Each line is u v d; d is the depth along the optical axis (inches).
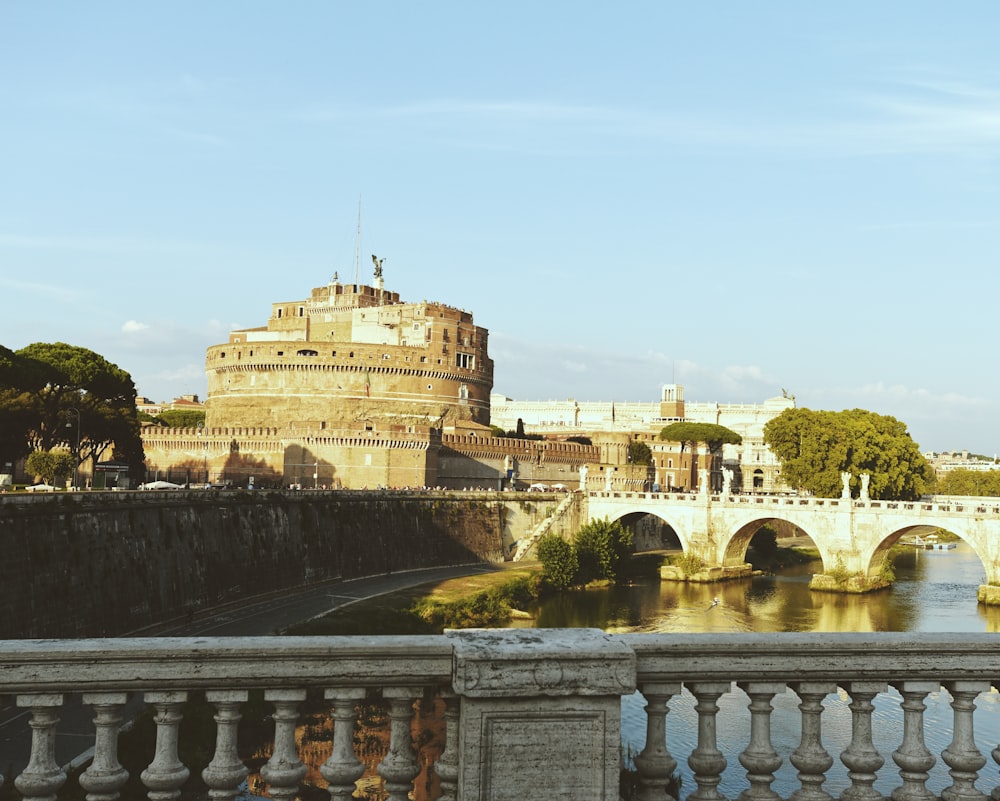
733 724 1961.1
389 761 460.8
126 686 440.8
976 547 5059.1
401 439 6318.9
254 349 7578.7
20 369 4416.8
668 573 5831.7
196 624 3479.3
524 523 6363.2
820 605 4805.6
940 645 489.7
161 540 3393.2
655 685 480.1
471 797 435.8
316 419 7470.5
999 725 1806.1
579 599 4933.6
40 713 438.0
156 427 6835.6
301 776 453.7
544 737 441.4
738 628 4119.1
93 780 438.3
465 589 4527.6
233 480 6545.3
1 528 2561.5
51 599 2721.5
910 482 7234.3
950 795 497.0
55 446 4707.2
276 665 448.5
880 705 1973.4
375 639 458.6
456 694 447.2
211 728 1317.7
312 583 4473.4
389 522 5260.8
